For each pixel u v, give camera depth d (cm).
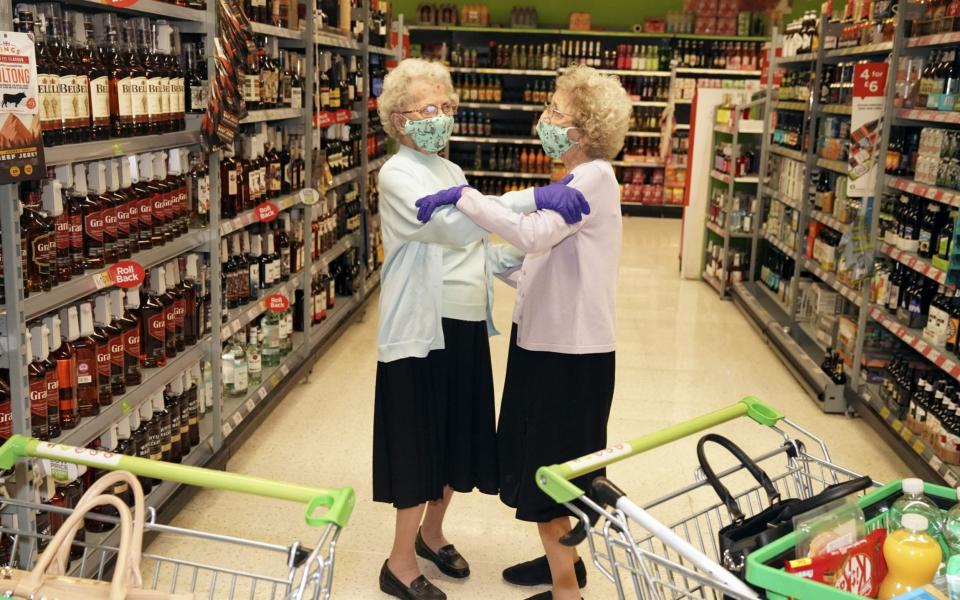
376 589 295
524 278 255
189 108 342
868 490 378
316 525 156
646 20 1319
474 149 1382
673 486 384
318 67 518
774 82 743
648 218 1309
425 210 234
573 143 252
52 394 249
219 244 369
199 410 380
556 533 264
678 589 164
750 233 768
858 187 457
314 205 546
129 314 296
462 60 1313
